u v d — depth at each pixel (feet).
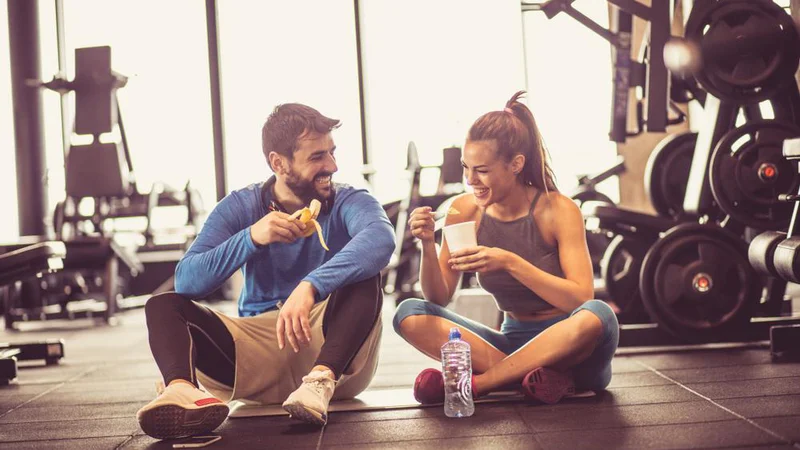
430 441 6.04
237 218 7.50
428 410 7.26
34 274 12.21
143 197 24.50
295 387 7.56
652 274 10.84
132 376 11.18
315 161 7.20
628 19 15.07
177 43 27.55
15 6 26.32
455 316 7.73
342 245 7.58
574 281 7.28
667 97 12.42
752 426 6.04
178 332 6.71
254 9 27.55
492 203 7.36
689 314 10.96
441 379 7.41
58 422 7.88
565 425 6.37
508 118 7.27
